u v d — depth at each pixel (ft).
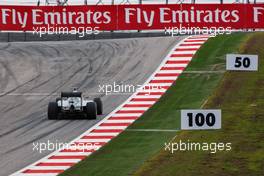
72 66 416.87
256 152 216.95
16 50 475.72
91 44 492.95
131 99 325.21
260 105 291.79
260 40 454.81
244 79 348.79
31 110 307.58
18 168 204.85
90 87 361.10
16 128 267.18
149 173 193.67
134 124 270.26
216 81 349.61
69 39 556.51
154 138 242.37
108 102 321.11
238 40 456.04
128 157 215.31
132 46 467.93
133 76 381.60
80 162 211.41
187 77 364.58
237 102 299.38
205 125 223.30
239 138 235.20
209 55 415.03
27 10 447.42
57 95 344.90
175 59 411.75
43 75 394.73
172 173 193.57
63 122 277.64
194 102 307.58
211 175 191.83
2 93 348.38
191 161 207.41
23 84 371.35
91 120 280.31
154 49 448.65
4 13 446.19
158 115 286.46
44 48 482.69
